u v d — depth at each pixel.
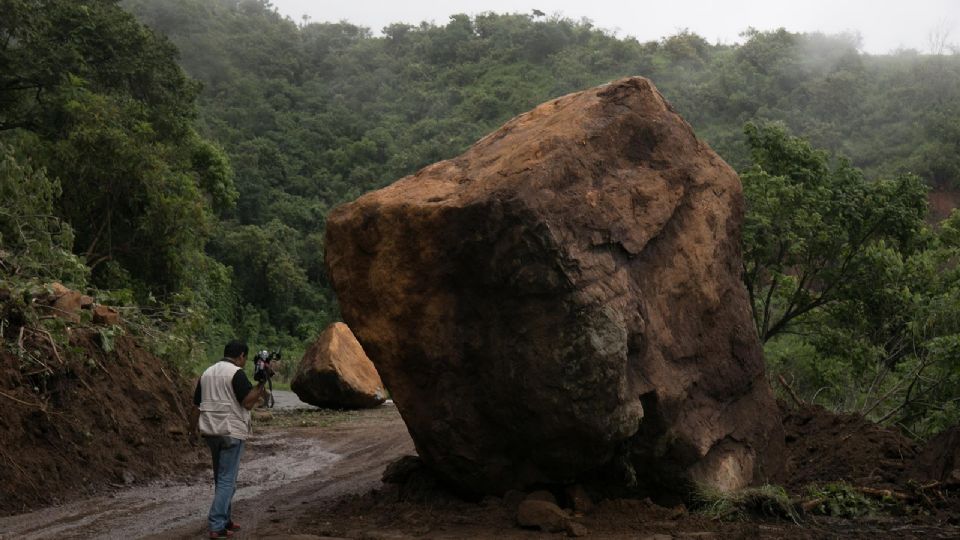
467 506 7.43
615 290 6.73
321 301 58.84
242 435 6.89
